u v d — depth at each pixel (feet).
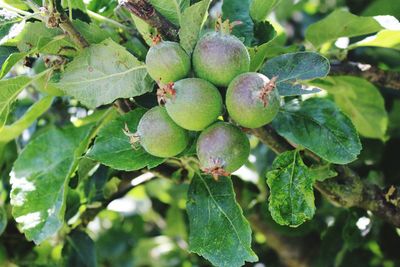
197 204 1.49
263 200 2.23
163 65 1.38
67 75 1.49
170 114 1.36
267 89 1.33
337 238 2.10
